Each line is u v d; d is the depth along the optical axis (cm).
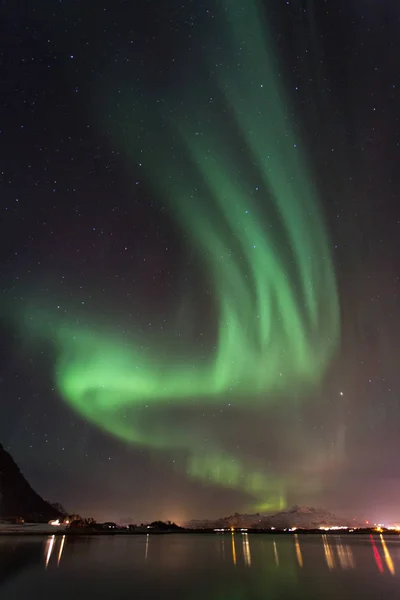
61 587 994
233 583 1098
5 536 2803
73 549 1917
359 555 1891
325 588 1043
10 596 898
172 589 998
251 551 2059
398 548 2317
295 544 2608
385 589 1034
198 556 1748
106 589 979
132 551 1892
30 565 1344
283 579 1177
